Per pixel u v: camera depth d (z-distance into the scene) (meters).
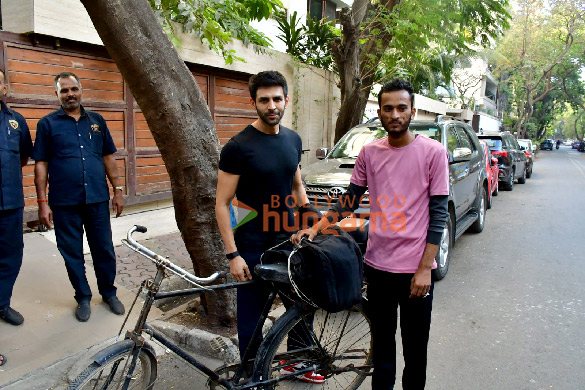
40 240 5.37
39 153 3.66
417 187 2.41
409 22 8.45
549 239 7.19
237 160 2.55
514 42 33.66
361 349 2.92
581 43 35.59
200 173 3.37
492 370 3.29
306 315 2.61
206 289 2.49
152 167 6.93
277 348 2.53
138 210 7.05
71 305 3.98
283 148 2.64
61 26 5.34
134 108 6.55
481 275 5.46
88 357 3.23
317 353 2.75
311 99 10.55
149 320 3.83
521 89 43.62
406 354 2.62
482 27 9.99
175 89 3.22
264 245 2.74
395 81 2.36
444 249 5.24
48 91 5.49
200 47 7.16
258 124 2.63
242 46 8.01
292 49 10.29
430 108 19.42
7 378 2.99
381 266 2.52
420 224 2.44
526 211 9.74
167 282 4.67
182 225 3.54
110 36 2.96
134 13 2.98
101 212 3.89
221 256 3.59
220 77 8.02
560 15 32.56
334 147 6.46
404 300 2.54
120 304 3.97
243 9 7.18
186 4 5.52
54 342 3.43
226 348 3.35
